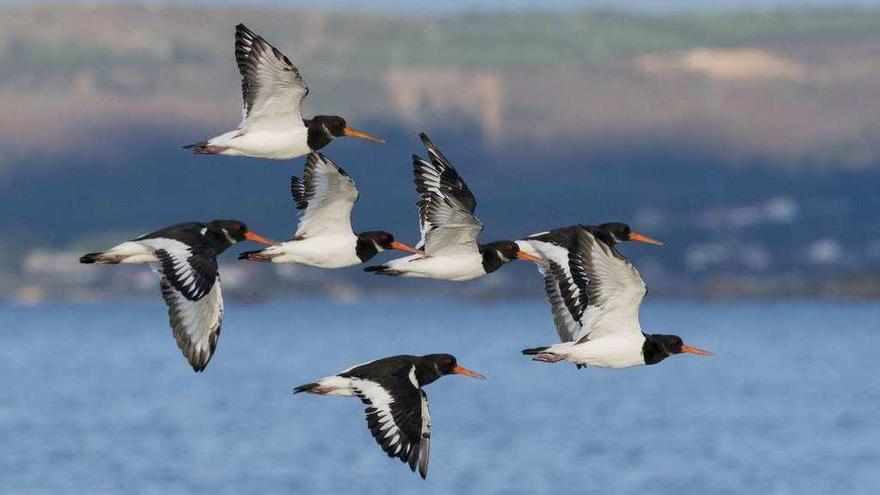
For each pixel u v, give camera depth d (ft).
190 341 75.41
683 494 142.20
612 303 73.51
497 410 217.36
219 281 76.33
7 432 182.80
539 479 150.51
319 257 79.15
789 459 164.76
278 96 75.77
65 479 147.43
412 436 69.15
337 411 209.77
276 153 76.38
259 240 79.46
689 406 223.30
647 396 240.94
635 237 88.79
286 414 206.18
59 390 244.42
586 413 212.84
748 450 171.53
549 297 83.76
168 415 204.33
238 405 219.00
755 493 143.43
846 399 232.94
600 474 153.89
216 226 78.95
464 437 183.21
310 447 170.91
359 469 155.43
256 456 163.43
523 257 82.79
